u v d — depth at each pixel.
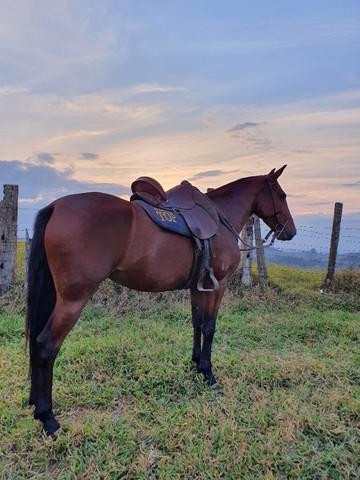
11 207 5.66
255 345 4.39
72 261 2.50
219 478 2.23
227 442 2.53
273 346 4.41
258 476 2.27
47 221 2.57
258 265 7.20
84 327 4.77
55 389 3.10
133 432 2.59
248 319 5.36
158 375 3.37
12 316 5.01
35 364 2.59
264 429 2.69
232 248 3.43
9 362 3.60
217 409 2.91
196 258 3.09
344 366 3.72
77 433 2.56
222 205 3.72
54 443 2.46
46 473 2.26
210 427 2.68
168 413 2.85
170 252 2.94
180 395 3.16
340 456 2.44
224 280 3.44
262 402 3.01
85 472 2.26
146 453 2.40
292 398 3.07
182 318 5.27
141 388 3.22
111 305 5.63
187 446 2.47
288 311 5.87
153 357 3.73
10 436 2.51
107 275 2.69
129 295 5.95
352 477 2.31
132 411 2.87
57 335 2.55
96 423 2.68
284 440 2.57
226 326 4.94
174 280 3.07
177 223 3.00
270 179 3.97
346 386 3.33
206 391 3.21
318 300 6.53
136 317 5.24
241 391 3.22
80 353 3.77
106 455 2.38
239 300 6.21
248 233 6.96
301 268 9.70
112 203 2.73
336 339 4.62
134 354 3.76
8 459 2.35
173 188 3.37
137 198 3.05
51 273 2.59
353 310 6.21
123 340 4.14
